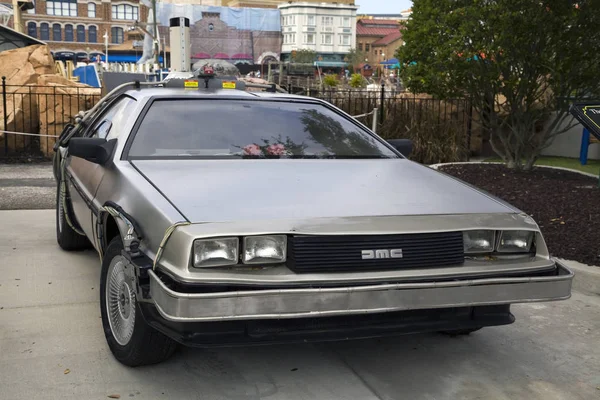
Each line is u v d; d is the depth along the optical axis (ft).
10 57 44.37
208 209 9.91
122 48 186.50
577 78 29.66
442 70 31.42
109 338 11.68
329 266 9.52
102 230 12.35
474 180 30.07
